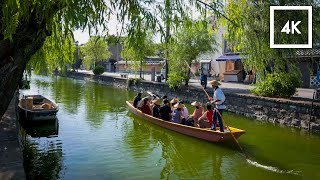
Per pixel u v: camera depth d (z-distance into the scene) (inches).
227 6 212.5
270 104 539.8
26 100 528.7
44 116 503.8
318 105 455.2
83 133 462.6
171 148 390.0
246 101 594.9
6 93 111.2
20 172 203.9
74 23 122.1
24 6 111.3
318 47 629.9
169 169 319.9
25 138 429.4
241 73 1042.7
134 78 1136.8
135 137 442.9
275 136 447.2
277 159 347.6
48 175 296.5
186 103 786.2
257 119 565.6
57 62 211.3
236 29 205.0
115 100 860.0
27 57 118.3
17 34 113.8
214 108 402.0
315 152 372.5
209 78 1181.1
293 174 303.4
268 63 435.2
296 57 488.4
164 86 913.5
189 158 353.7
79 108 706.8
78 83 1475.1
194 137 421.1
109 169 315.9
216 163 337.4
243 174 306.0
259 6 362.0
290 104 500.7
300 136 445.7
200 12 169.2
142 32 144.6
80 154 361.7
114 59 2118.6
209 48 789.2
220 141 391.5
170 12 154.0
